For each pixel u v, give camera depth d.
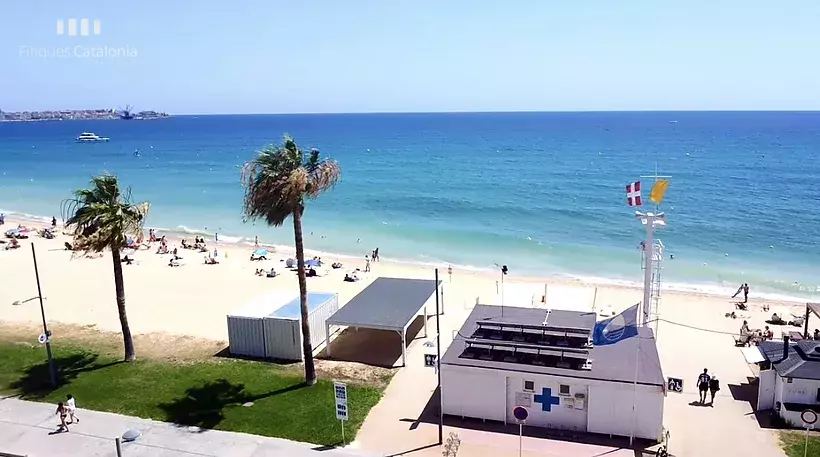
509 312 29.61
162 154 180.25
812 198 86.44
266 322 30.67
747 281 48.41
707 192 92.94
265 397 26.30
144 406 25.41
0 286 45.22
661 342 33.25
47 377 28.42
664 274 50.41
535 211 79.88
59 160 162.00
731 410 25.16
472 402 24.39
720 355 31.33
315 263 49.66
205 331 35.31
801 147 173.38
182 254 56.00
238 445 22.30
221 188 104.50
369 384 27.72
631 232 66.75
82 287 44.97
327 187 26.58
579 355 24.41
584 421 23.31
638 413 22.48
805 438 22.67
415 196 93.38
